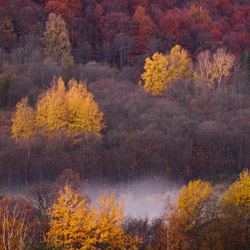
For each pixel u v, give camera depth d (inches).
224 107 3415.4
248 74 4146.2
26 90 3213.6
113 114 3159.5
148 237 1152.8
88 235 929.5
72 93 2987.2
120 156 2652.6
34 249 672.4
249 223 1302.9
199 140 2851.9
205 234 1241.4
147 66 3661.4
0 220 770.2
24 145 2516.0
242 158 2743.6
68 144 2659.9
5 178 2322.8
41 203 1277.1
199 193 1337.4
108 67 4279.0
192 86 3794.3
